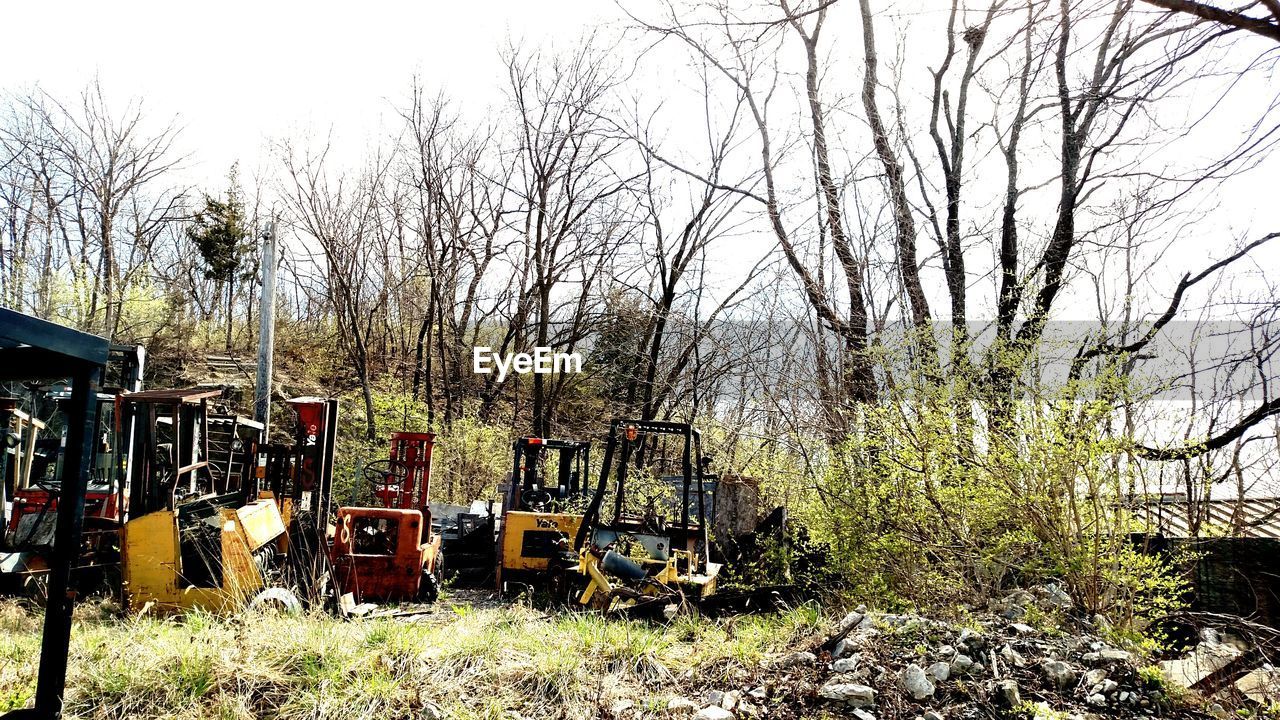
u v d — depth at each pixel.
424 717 4.61
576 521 10.70
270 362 16.44
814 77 13.34
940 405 6.78
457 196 25.69
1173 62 4.25
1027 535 6.21
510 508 12.20
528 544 10.66
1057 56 6.02
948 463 6.71
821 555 8.72
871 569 7.04
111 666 4.91
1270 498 8.63
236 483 11.22
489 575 12.51
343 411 23.22
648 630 6.34
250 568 7.61
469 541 13.45
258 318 32.81
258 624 5.81
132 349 10.74
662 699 4.85
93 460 9.73
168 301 27.55
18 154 31.69
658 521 10.06
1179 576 5.93
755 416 13.63
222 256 28.20
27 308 25.17
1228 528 7.58
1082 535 5.90
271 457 10.39
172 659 5.02
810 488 8.76
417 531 9.86
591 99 23.48
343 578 9.52
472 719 4.60
